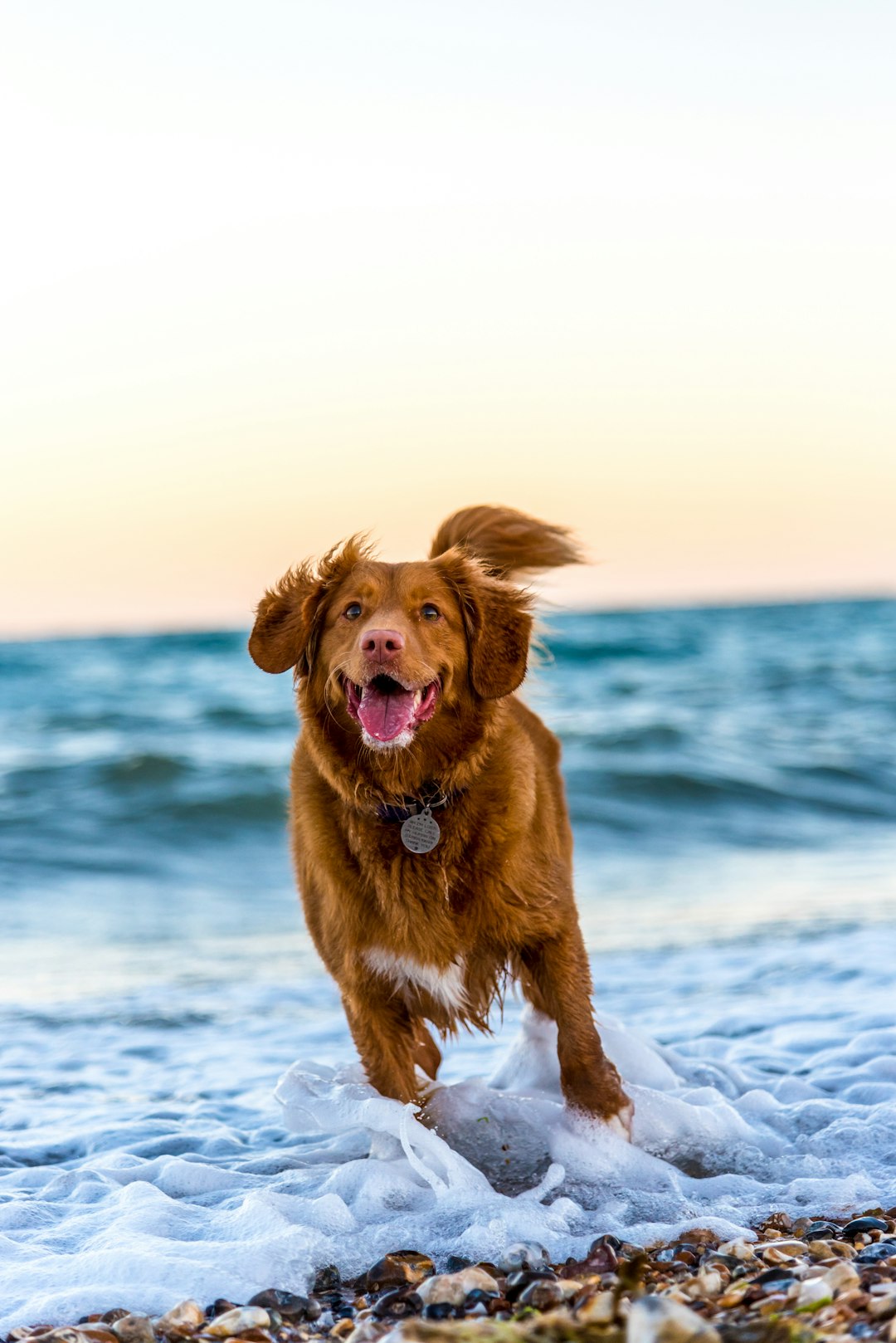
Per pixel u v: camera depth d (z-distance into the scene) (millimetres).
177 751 20375
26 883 12633
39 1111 5746
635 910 10836
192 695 29438
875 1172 4277
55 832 14586
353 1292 3539
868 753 19312
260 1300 3357
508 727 4742
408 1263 3596
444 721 4473
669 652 37875
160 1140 5047
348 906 4539
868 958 8281
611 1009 7348
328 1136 5027
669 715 24094
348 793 4488
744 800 16141
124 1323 3125
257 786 16234
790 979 7898
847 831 14781
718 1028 6648
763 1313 2936
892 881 11648
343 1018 7719
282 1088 4727
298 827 4891
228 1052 6941
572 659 36000
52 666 36500
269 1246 3627
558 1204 3965
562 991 4555
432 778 4449
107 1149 5062
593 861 13352
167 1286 3461
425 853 4422
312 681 4684
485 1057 6602
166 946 10188
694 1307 3062
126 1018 7781
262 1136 5152
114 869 13266
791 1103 5148
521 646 4668
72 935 10594
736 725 22625
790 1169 4336
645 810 15617
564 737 20312
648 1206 4004
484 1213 3875
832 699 26516
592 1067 4500
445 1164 4195
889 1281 3109
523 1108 4645
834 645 40062
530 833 4555
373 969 4574
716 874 12500
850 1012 6805
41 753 20625
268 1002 8234
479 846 4445
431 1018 4695
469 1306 3260
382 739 4211
